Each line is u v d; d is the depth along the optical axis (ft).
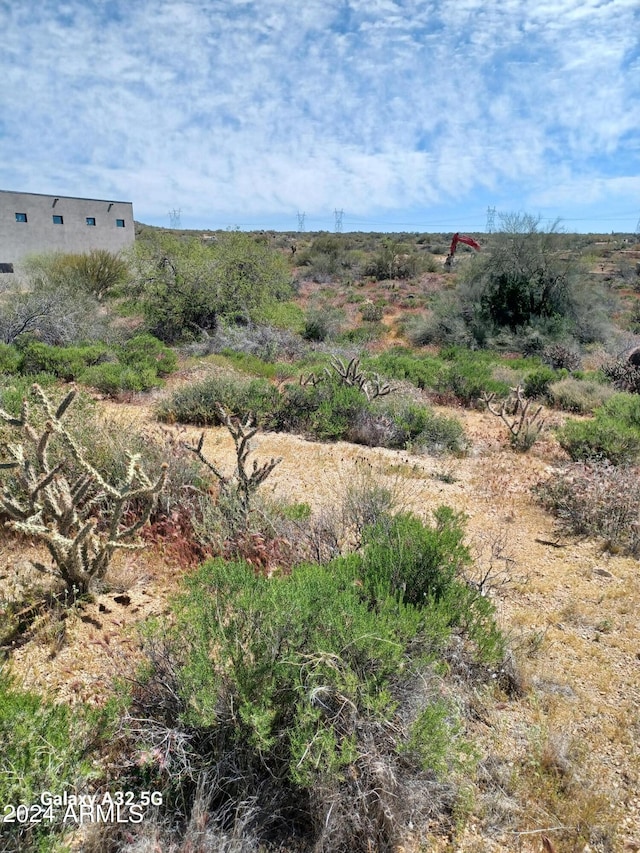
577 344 65.21
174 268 62.69
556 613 13.85
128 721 8.39
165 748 7.97
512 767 9.11
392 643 8.51
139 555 14.71
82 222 141.08
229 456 24.77
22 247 132.16
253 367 45.78
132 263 63.87
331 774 7.34
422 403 35.65
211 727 8.11
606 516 18.88
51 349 43.14
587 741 9.78
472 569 15.76
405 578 12.04
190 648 9.10
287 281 71.92
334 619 8.80
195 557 14.34
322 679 8.27
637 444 26.50
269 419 31.40
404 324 78.95
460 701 9.98
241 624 9.12
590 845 7.92
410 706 8.78
